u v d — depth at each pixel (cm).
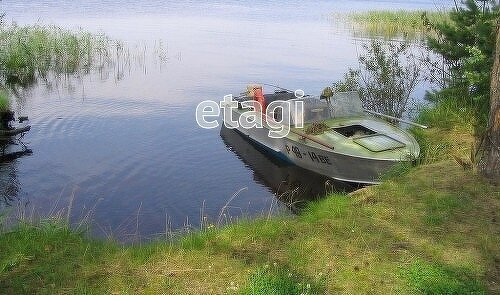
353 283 490
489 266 516
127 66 2408
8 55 2264
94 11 4816
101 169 1133
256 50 2905
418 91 1775
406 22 3553
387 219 640
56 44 2464
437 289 463
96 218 895
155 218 897
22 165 1154
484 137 752
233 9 5581
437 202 673
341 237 591
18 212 890
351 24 4100
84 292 475
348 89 1461
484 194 693
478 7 1125
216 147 1303
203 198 986
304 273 508
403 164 902
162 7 5462
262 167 1165
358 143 1036
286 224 642
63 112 1627
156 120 1541
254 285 462
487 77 974
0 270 514
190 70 2333
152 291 482
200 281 499
